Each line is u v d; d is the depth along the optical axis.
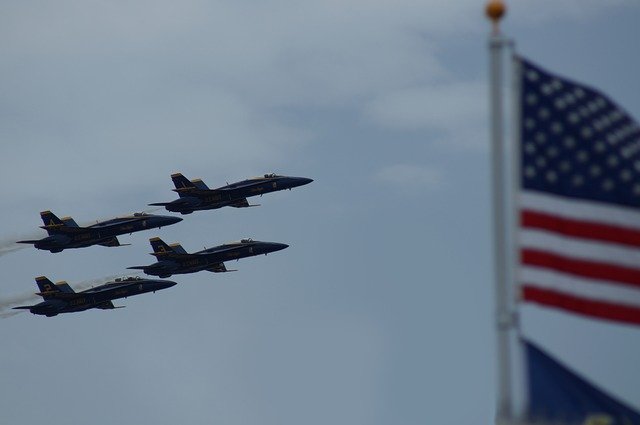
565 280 122.31
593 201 123.25
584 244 122.69
